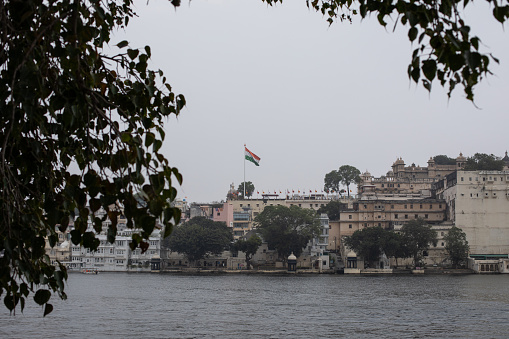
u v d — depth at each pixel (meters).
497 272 158.00
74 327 57.03
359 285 118.06
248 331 56.41
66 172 11.59
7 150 11.30
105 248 175.50
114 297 89.31
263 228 167.00
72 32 9.95
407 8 10.27
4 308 67.19
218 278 144.88
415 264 160.88
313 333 55.47
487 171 167.75
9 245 10.49
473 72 9.73
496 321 63.50
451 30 9.59
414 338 52.91
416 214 182.12
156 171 10.70
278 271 165.88
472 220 166.38
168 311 72.12
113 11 13.87
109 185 10.62
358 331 56.72
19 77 10.30
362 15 10.75
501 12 9.20
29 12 9.47
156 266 173.50
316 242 174.75
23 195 11.92
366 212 183.88
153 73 12.62
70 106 10.19
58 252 176.88
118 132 10.91
